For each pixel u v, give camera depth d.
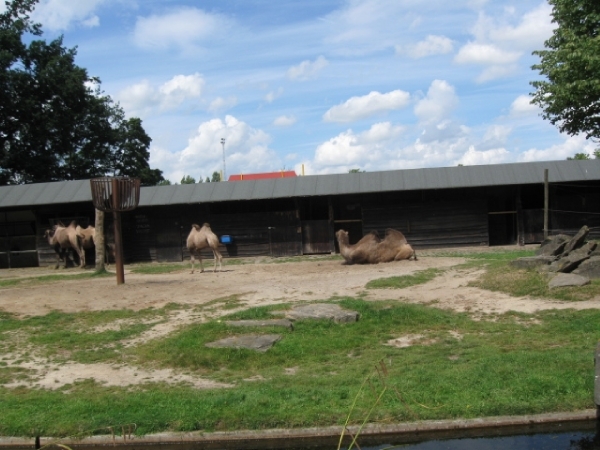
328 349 9.59
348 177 26.72
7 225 29.33
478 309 11.84
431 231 26.34
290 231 26.58
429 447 6.20
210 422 6.56
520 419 6.44
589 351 8.48
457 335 10.13
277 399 7.08
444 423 6.39
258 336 10.25
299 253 26.55
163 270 22.55
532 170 25.45
